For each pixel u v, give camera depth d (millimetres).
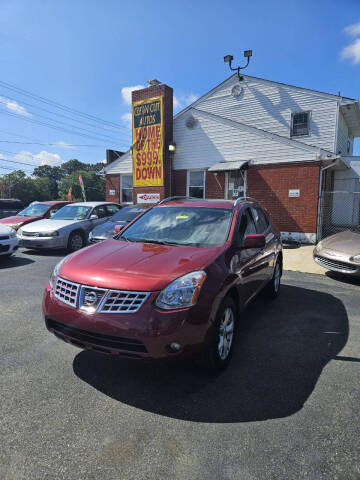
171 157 14438
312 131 13859
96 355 3322
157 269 2801
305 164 11516
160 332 2475
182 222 3973
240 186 13023
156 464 1958
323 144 13648
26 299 5051
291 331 4105
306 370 3129
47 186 88875
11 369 3018
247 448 2100
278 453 2059
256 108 15219
